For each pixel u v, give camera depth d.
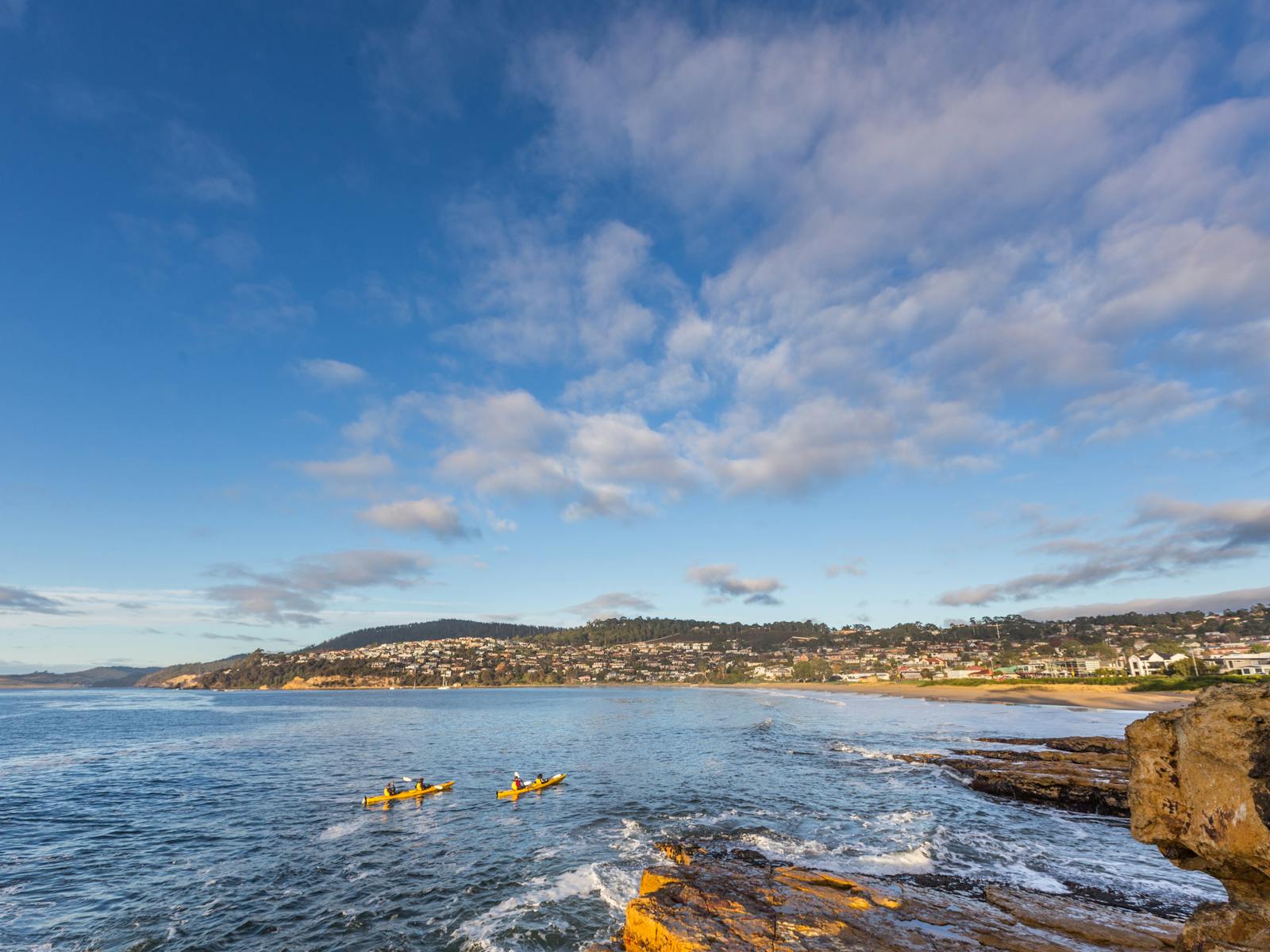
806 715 95.12
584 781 40.19
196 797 37.12
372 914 19.30
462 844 26.53
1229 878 10.33
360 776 44.03
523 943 17.03
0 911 20.02
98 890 21.80
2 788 40.69
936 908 16.25
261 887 21.84
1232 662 138.12
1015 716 90.44
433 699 176.75
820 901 16.02
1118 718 87.62
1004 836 26.81
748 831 27.31
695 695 179.25
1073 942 14.45
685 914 14.91
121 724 92.56
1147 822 11.61
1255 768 9.42
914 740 61.16
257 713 117.69
